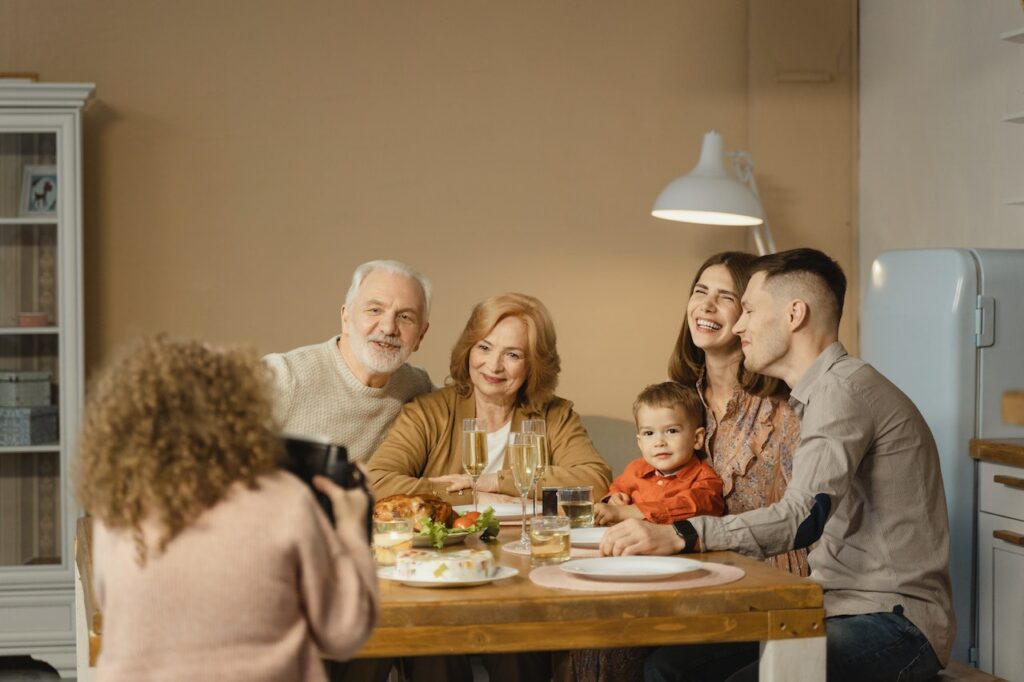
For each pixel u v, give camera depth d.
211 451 1.41
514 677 2.62
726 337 2.83
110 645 1.43
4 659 4.51
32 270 4.26
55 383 4.28
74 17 4.54
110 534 1.46
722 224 4.55
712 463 2.83
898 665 2.23
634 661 2.70
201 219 4.62
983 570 3.12
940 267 3.24
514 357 3.12
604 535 2.18
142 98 4.58
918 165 4.43
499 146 4.76
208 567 1.39
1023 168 3.78
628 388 4.82
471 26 4.75
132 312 4.59
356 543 1.52
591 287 4.81
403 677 2.79
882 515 2.34
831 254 4.88
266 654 1.39
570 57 4.80
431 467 3.16
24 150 4.25
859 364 2.40
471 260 4.75
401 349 3.18
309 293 4.67
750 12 4.85
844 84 4.88
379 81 4.70
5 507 4.25
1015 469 2.99
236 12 4.63
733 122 4.87
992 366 3.18
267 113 4.65
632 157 4.83
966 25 4.10
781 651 1.90
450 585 1.91
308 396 3.19
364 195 4.70
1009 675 3.01
